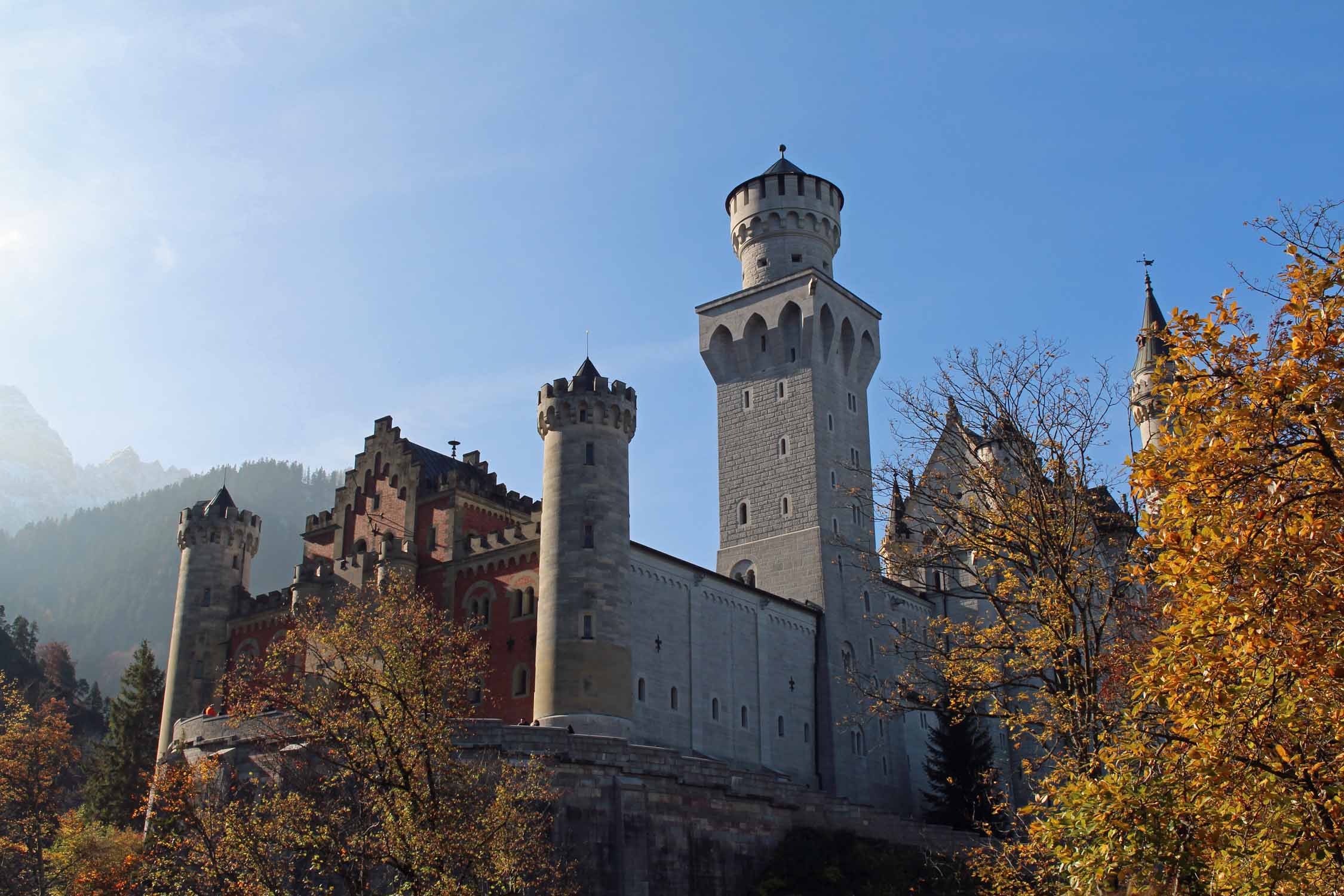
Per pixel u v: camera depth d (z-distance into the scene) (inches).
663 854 2142.0
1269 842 792.3
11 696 2679.6
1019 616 1485.0
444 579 2901.1
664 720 2768.2
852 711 3314.5
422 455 3250.5
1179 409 802.8
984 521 1427.2
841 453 3629.4
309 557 3307.1
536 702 2539.4
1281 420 761.6
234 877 1633.9
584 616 2571.4
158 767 2102.6
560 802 2043.6
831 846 2365.9
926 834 2568.9
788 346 3690.9
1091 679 1268.5
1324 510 764.0
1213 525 771.4
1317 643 732.0
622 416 2773.1
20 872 2351.1
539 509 3176.7
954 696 1428.4
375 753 1437.0
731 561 3597.4
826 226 3880.4
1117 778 866.1
